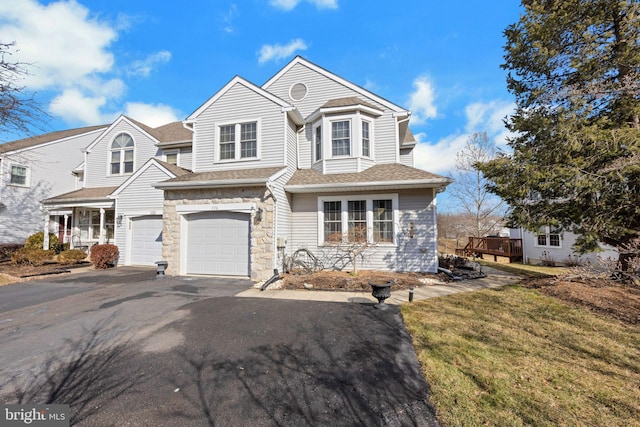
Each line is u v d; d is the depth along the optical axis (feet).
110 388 10.25
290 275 31.32
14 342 14.33
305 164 40.98
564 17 24.72
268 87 44.06
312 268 34.40
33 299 22.62
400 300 21.98
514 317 17.94
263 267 29.60
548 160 25.12
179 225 32.55
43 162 56.54
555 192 25.23
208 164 37.47
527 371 11.53
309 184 33.50
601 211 23.47
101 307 20.34
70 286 27.32
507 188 26.84
